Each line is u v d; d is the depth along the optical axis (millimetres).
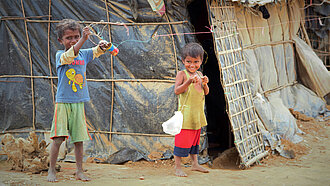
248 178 4117
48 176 3756
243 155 4848
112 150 5250
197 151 4453
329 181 4031
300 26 8500
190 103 4176
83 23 5215
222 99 6566
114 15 5137
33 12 5367
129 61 5180
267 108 6176
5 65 5512
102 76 5301
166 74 5098
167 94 5105
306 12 9039
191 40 5016
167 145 5148
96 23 5102
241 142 4914
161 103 5125
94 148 5293
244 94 5375
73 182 3719
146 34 5082
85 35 3514
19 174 4090
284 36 7754
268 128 5906
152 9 4977
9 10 5398
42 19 5352
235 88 5164
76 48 3535
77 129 3838
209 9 4992
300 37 8500
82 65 3895
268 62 7027
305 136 6199
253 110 5523
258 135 5445
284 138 5820
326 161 5031
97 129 5340
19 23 5410
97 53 4031
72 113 3822
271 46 7266
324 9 8883
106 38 5191
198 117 4230
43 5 5324
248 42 6543
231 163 5129
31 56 5461
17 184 3566
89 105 5348
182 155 4211
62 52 3826
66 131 3789
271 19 7270
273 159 5211
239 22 6262
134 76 5203
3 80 5523
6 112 5555
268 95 6848
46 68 5449
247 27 6508
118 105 5270
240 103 5223
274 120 6039
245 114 5254
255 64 6473
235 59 5336
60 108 3781
